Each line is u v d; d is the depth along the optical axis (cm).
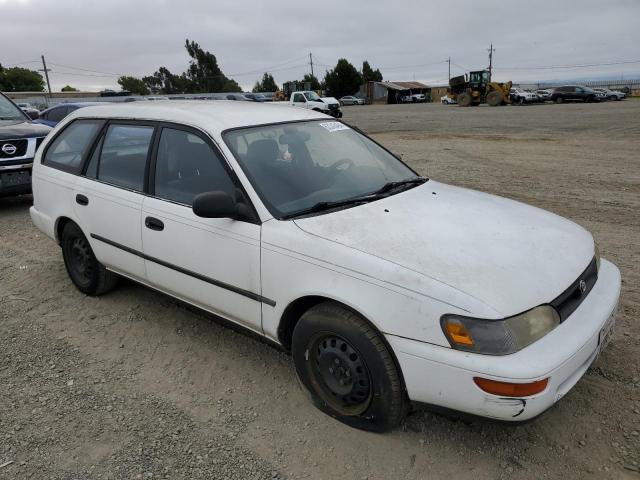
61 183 457
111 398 329
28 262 572
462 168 1126
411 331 250
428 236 284
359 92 7981
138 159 392
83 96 7106
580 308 272
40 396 333
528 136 1738
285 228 298
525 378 229
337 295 270
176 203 356
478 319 237
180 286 364
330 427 297
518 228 308
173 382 345
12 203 875
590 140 1558
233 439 291
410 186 369
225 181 331
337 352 283
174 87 9038
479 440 283
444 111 3659
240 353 377
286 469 269
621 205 757
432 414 303
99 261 442
